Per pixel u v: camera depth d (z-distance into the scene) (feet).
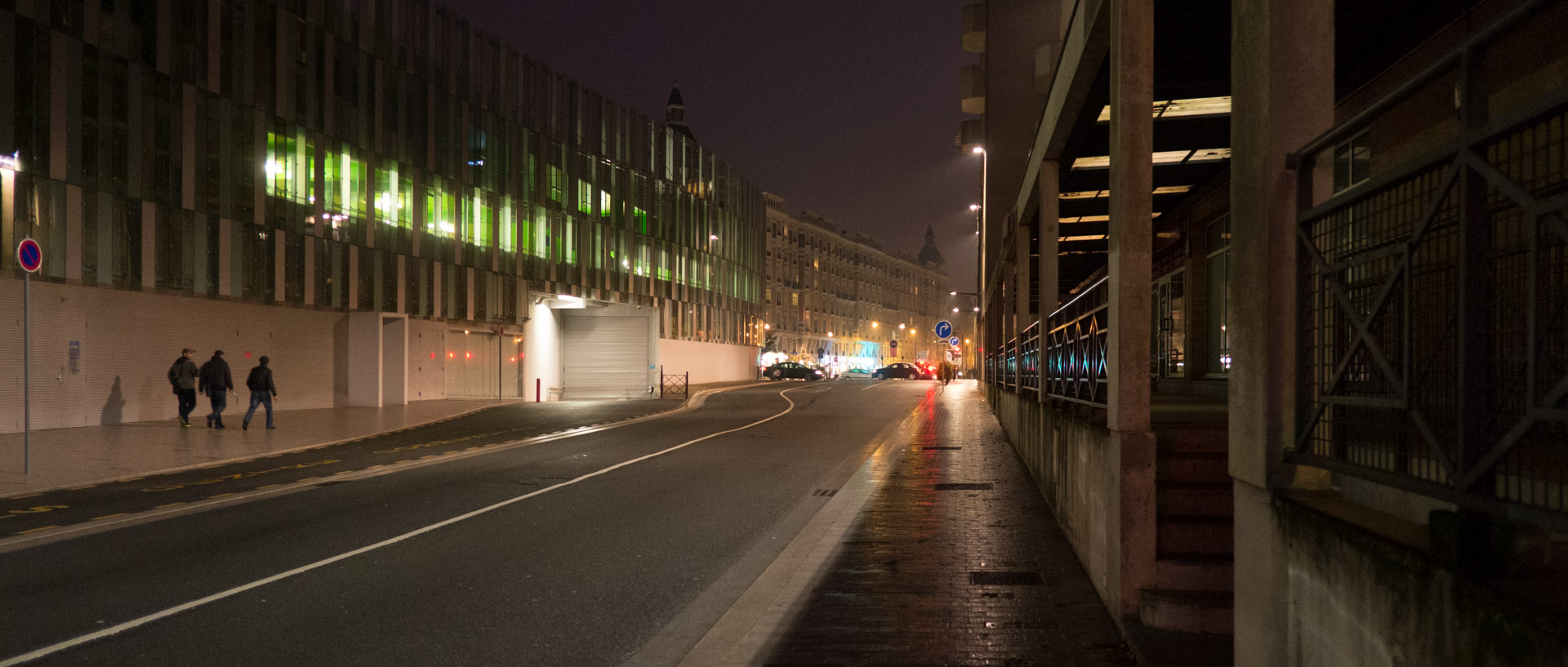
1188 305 52.44
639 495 37.14
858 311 391.45
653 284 178.91
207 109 81.66
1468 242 7.03
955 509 31.32
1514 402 6.89
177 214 78.23
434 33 116.06
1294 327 10.59
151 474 43.83
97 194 70.59
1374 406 8.67
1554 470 6.44
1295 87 10.71
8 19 63.52
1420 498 9.73
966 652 16.17
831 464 48.06
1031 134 78.38
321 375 96.53
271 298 88.84
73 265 68.33
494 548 26.61
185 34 79.25
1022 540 26.00
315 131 95.14
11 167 59.26
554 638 18.04
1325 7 10.73
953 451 50.52
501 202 129.18
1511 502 6.35
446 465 47.78
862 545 25.57
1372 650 7.83
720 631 17.93
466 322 120.78
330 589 21.81
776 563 24.06
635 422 79.97
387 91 106.83
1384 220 8.85
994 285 79.36
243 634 18.25
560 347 124.88
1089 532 21.35
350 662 16.57
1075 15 28.30
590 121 155.53
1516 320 6.98
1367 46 26.11
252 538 28.02
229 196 83.87
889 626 17.84
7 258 62.90
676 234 190.80
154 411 76.13
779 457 51.26
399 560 24.95
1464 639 6.35
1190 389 51.24
